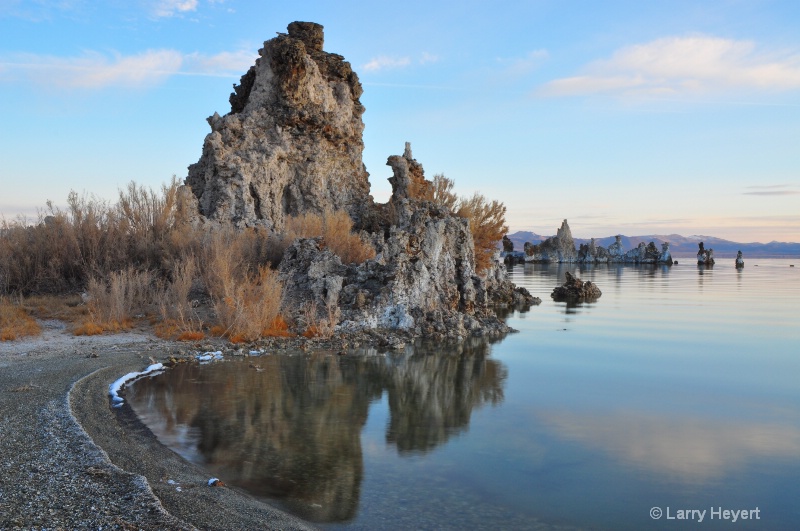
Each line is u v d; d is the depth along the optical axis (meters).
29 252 28.34
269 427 12.52
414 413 13.91
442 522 8.35
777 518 8.69
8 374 15.12
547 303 41.06
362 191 48.19
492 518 8.52
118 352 18.83
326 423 12.92
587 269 102.06
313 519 8.28
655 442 12.04
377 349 21.70
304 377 17.14
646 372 18.67
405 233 26.83
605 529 8.27
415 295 26.00
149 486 8.47
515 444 11.84
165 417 12.86
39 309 24.31
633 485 9.84
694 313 35.00
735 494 9.55
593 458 11.08
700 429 12.96
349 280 26.38
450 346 22.91
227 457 10.61
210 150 40.53
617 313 34.91
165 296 24.33
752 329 28.25
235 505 8.38
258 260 29.44
